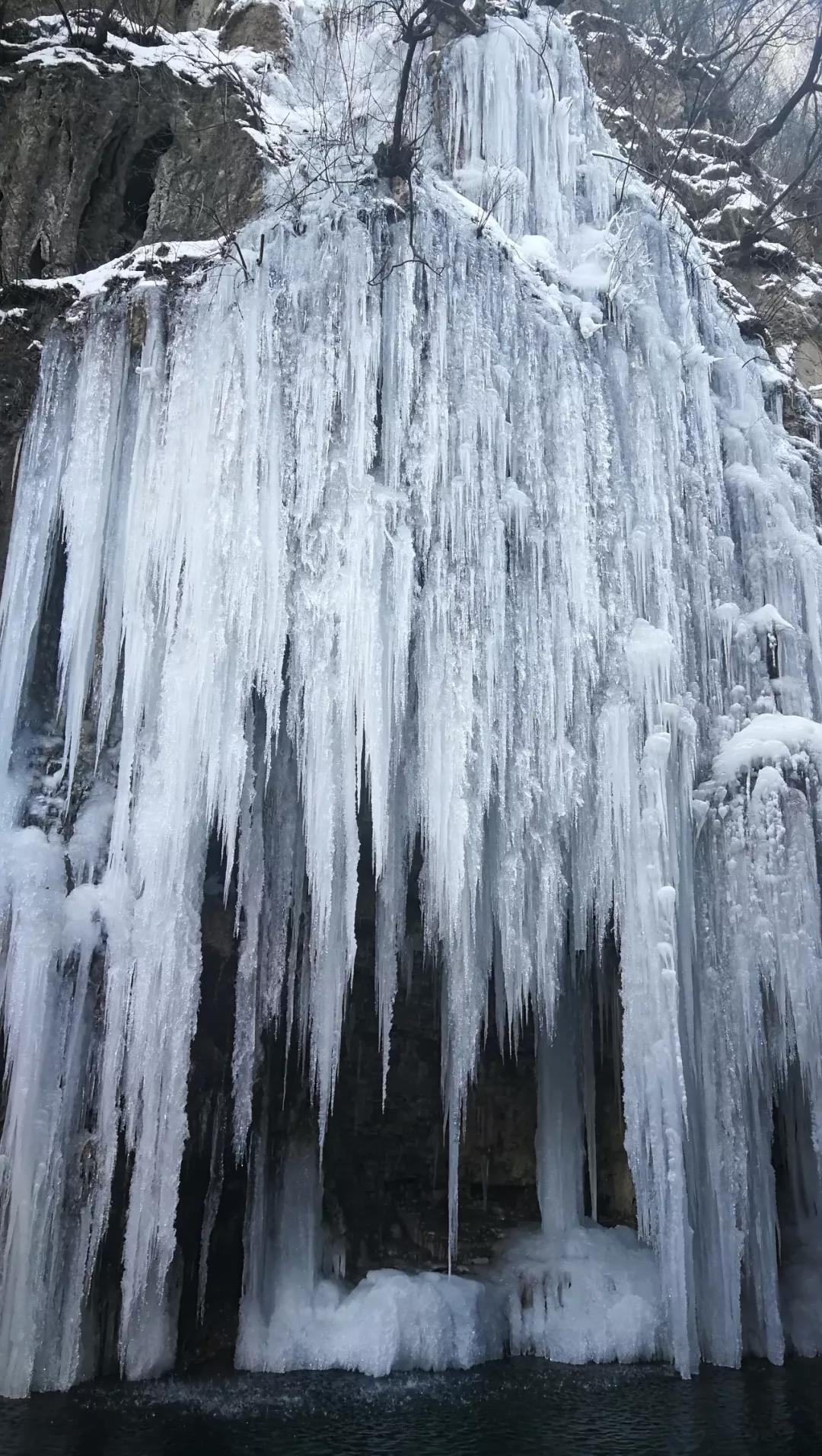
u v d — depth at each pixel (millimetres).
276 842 8953
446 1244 10398
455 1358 8773
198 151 9984
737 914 9125
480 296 9305
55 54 9680
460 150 11672
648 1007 8734
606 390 9898
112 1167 7504
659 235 11508
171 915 7871
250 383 8289
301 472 8320
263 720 8734
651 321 10375
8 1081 7566
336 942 8406
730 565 10500
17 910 7723
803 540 10812
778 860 9062
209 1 12617
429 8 11727
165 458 8344
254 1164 9125
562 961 9875
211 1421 6957
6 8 10695
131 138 10000
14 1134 7320
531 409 9336
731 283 15609
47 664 8719
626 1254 9914
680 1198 8398
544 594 9117
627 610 9438
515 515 9031
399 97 9219
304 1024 9156
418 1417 7258
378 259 8859
